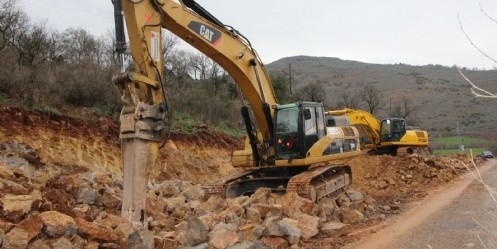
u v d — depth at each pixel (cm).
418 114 7431
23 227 576
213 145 2430
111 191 978
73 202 838
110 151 1730
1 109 1427
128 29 816
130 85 741
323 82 11062
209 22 1037
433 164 2158
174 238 726
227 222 839
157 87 806
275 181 1259
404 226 1015
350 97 7500
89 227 632
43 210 681
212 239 733
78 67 2031
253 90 1158
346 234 927
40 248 570
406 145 2462
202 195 1195
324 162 1266
